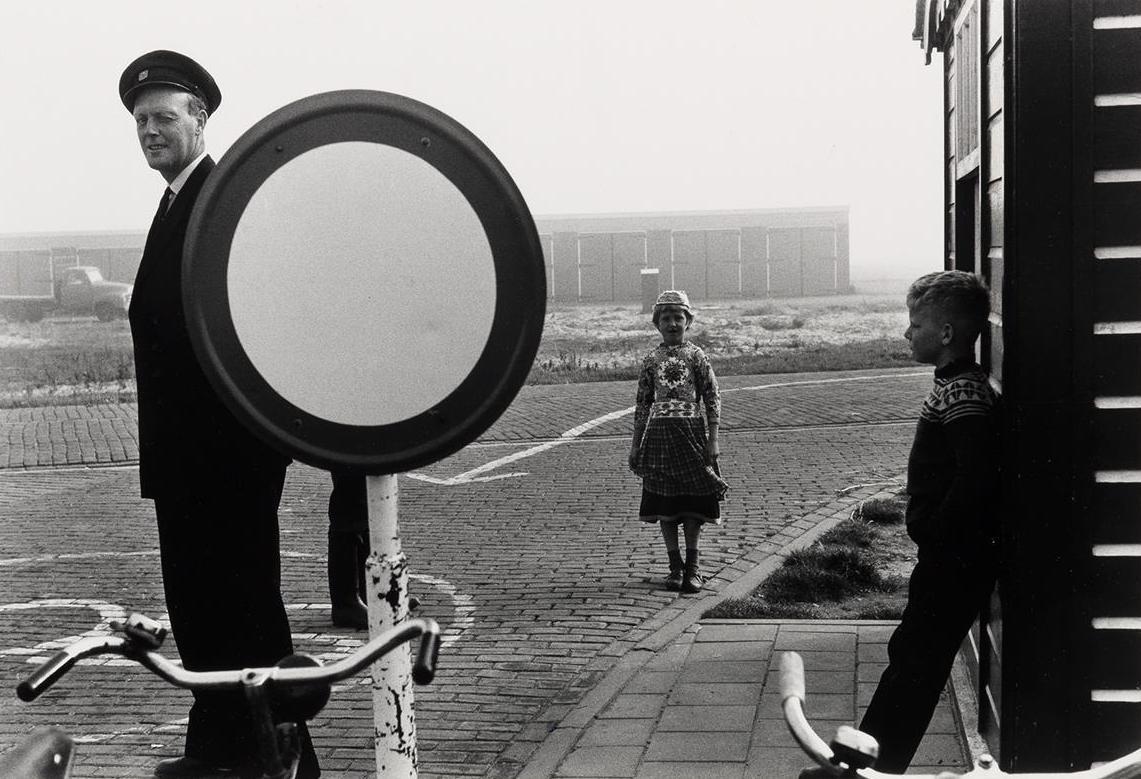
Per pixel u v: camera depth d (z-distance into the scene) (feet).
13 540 33.58
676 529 26.18
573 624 23.95
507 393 7.78
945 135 22.43
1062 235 12.25
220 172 7.76
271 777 7.38
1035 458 12.43
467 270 7.79
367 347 7.83
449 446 7.86
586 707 19.10
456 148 7.75
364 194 7.81
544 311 7.76
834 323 104.73
